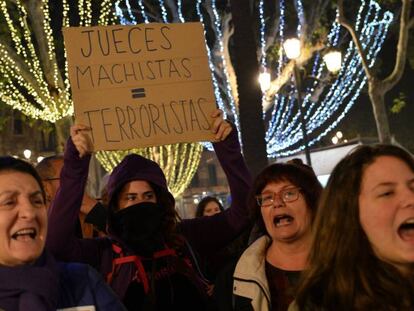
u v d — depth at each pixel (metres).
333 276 2.62
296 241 3.63
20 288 2.83
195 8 23.83
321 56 24.52
